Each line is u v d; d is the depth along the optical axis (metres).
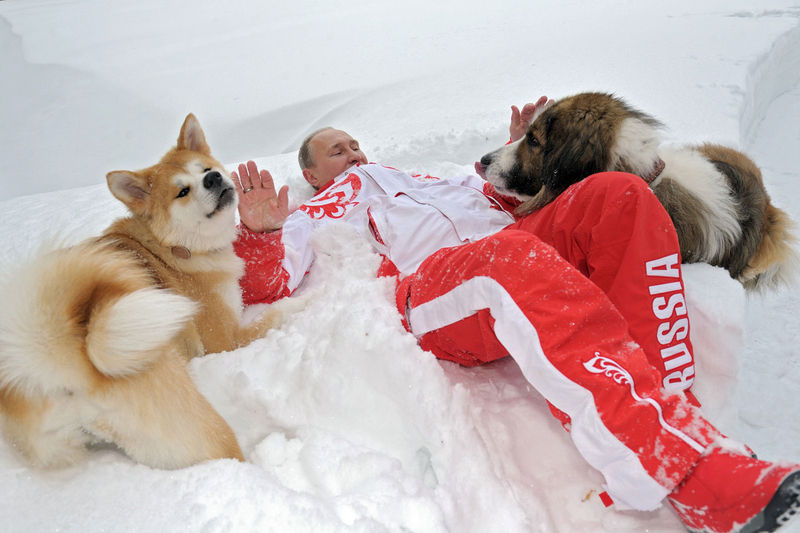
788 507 0.94
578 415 1.18
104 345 1.11
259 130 7.99
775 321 2.32
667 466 1.07
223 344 1.87
